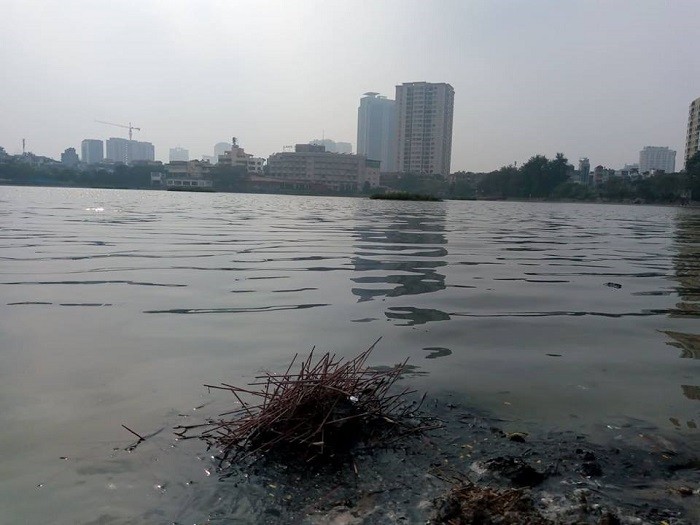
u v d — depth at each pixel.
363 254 10.13
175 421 2.89
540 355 4.17
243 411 2.99
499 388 3.46
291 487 2.28
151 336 4.52
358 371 3.12
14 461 2.48
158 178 115.75
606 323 5.22
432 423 2.90
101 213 22.02
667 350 4.37
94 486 2.28
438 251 10.96
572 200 89.88
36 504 2.16
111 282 6.89
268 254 9.85
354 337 4.57
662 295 6.68
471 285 7.16
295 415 2.74
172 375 3.60
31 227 14.66
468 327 4.97
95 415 2.96
